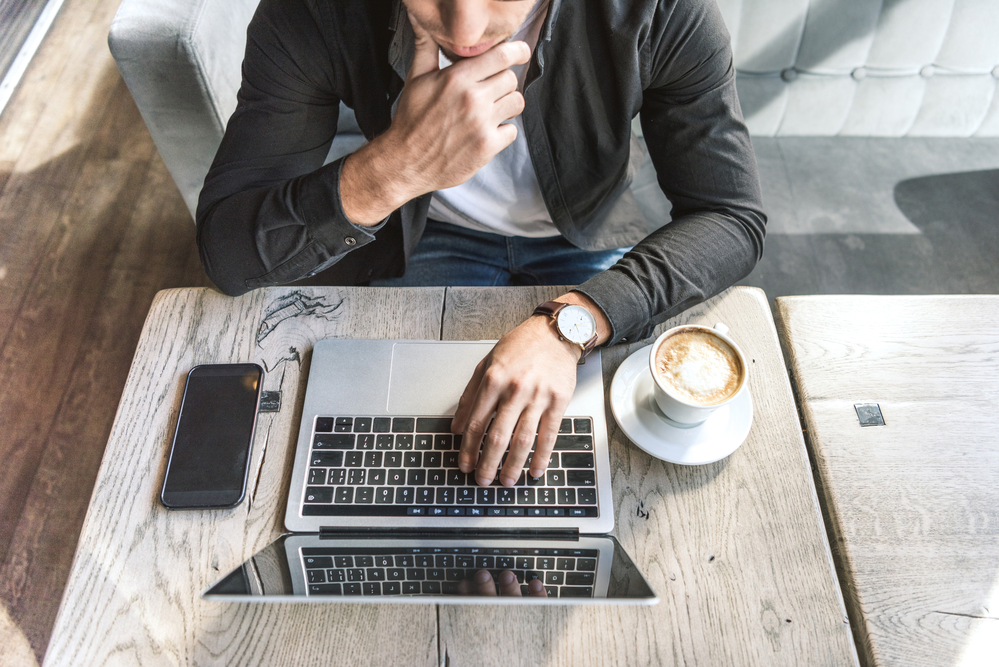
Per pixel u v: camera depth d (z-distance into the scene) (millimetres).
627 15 875
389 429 805
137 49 1102
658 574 716
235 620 692
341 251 891
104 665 667
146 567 724
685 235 932
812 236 1660
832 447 801
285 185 868
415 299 926
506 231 1231
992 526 742
